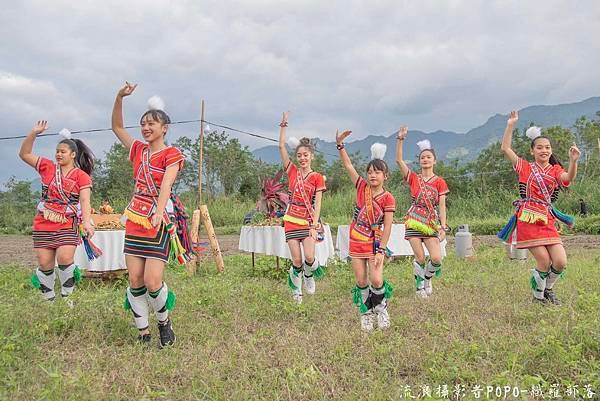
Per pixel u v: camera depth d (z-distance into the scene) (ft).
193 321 19.02
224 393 12.59
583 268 27.84
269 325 18.90
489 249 43.14
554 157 20.90
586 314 17.24
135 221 16.28
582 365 13.08
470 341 15.78
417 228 23.44
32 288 25.86
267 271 31.73
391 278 28.55
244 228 32.32
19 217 94.84
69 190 20.49
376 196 18.33
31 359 14.69
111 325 17.81
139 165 16.53
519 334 15.71
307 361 14.46
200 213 33.65
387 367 14.06
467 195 87.25
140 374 13.76
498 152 89.76
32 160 20.57
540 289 20.34
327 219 75.05
